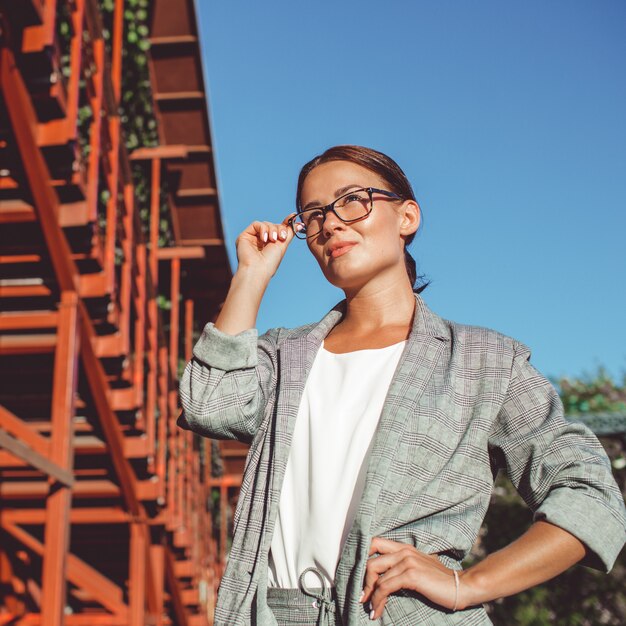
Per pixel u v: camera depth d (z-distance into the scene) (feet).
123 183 24.07
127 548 30.19
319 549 4.88
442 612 4.52
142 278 25.29
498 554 4.56
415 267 7.04
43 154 17.46
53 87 16.65
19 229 18.58
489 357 5.19
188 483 35.17
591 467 4.72
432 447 4.88
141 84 34.19
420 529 4.66
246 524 5.13
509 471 5.03
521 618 24.98
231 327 5.55
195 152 38.22
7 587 24.20
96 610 30.14
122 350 21.15
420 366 5.19
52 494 17.75
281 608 4.86
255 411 5.35
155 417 27.76
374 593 4.43
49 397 22.49
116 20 25.95
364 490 4.71
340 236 5.78
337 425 5.19
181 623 33.71
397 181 6.16
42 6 16.01
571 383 25.30
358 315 5.89
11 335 20.76
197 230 39.09
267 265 5.90
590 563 4.58
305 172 6.38
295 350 5.71
